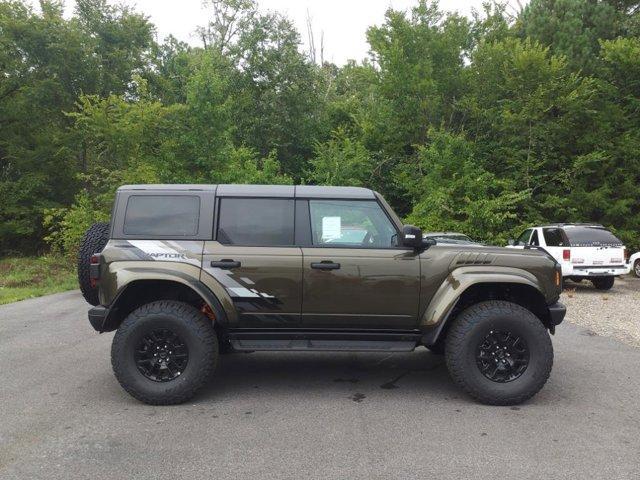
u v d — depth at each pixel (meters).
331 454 3.65
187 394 4.68
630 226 19.39
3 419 4.35
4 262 21.81
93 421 4.30
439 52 22.03
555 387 5.23
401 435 4.00
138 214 4.95
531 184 19.97
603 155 19.28
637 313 9.77
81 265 5.18
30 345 7.15
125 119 17.16
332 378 5.60
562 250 13.25
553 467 3.44
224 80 21.00
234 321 4.85
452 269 4.91
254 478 3.30
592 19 21.09
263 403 4.76
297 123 26.05
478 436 3.97
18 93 24.44
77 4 25.42
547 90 19.09
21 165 24.11
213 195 5.00
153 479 3.29
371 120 23.16
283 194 5.04
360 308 4.87
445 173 20.05
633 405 4.69
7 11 23.27
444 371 5.88
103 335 7.83
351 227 5.01
